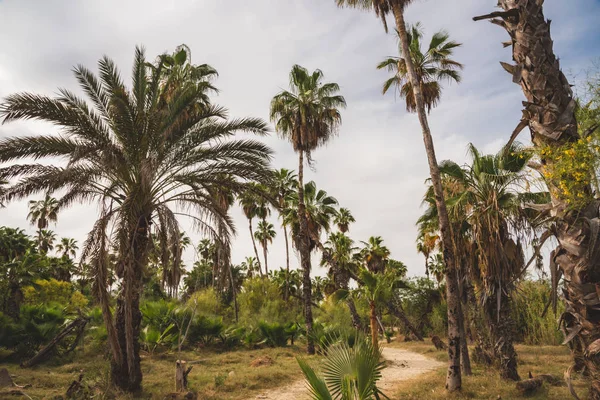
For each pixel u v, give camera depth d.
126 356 10.58
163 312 20.25
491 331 11.81
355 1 12.88
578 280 4.97
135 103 11.55
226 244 12.00
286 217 25.44
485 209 11.12
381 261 38.53
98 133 10.74
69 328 15.84
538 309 22.62
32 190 10.45
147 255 11.17
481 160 11.29
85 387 9.59
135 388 10.38
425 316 35.09
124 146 10.95
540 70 5.37
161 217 11.00
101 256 9.63
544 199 7.53
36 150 10.16
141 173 9.54
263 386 11.61
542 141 5.23
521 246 10.86
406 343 29.72
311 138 21.69
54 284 30.39
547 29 5.55
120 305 10.98
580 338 5.04
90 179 10.84
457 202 11.62
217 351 20.69
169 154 11.70
